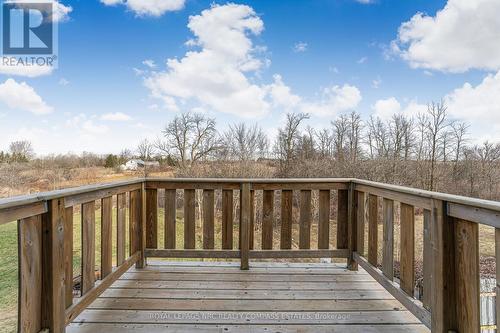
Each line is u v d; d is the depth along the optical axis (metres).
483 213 1.35
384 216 2.37
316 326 1.98
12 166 18.77
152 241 3.12
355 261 3.01
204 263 3.19
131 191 2.84
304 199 3.14
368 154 18.64
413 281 1.95
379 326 1.99
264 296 2.42
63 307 1.67
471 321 1.45
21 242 1.38
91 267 2.05
